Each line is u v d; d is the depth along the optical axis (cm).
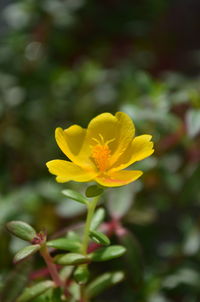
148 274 36
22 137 42
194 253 36
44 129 43
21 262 25
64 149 24
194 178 34
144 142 25
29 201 35
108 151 25
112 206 29
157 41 59
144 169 32
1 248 33
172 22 63
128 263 28
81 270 25
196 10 67
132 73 45
